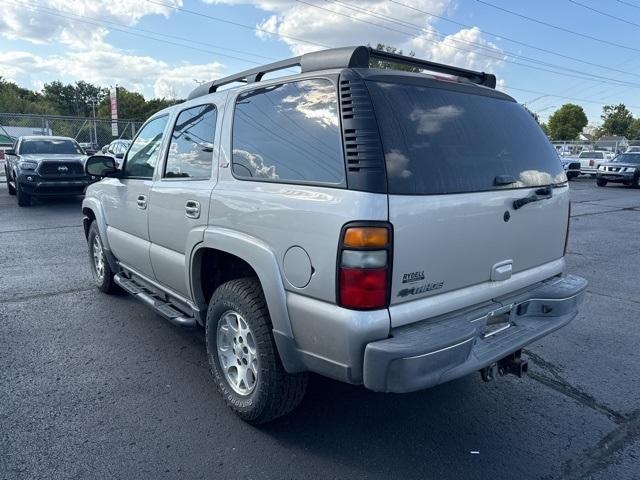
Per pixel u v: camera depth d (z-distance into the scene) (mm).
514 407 3510
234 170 3205
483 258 2900
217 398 3512
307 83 2832
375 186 2395
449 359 2484
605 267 7684
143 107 78125
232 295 3090
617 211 14766
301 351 2717
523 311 3230
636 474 2816
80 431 3090
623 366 4195
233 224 3072
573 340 4738
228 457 2887
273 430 3162
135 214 4395
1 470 2719
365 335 2402
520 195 3096
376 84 2637
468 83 3271
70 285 6125
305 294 2621
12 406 3359
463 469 2834
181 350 4281
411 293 2541
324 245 2492
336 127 2582
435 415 3385
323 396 3607
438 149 2697
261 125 3064
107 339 4492
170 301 4191
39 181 12969
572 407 3527
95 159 4590
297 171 2744
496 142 3072
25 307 5309
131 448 2938
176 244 3744
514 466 2867
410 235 2480
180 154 3840
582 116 75750
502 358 2926
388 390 2398
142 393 3562
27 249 8141
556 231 3525
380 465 2854
